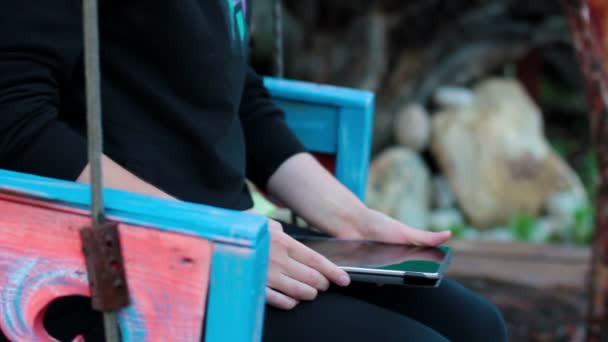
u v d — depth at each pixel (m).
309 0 6.44
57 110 1.54
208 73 1.67
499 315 1.93
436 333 1.60
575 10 2.56
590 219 6.44
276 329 1.57
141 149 1.64
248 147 2.10
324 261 1.59
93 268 1.27
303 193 2.04
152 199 1.31
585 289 3.93
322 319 1.57
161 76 1.65
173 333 1.30
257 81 2.15
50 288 1.37
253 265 1.24
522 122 6.98
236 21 1.79
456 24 6.81
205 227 1.25
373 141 6.97
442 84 7.10
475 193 6.71
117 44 1.62
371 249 1.81
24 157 1.46
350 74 6.55
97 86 1.22
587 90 2.63
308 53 6.56
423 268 1.64
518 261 4.23
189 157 1.69
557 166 6.86
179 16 1.61
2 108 1.45
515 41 6.98
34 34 1.46
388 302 1.90
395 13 6.58
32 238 1.35
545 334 3.47
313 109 2.31
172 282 1.29
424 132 6.91
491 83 7.22
